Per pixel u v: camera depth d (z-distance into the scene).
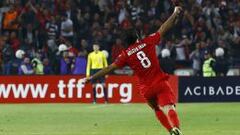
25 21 88.12
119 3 92.31
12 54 82.75
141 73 33.69
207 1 92.94
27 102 74.44
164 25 33.88
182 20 88.50
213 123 48.50
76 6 92.31
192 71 82.31
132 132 41.88
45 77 74.50
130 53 33.53
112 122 49.56
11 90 74.38
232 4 94.38
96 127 45.59
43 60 80.50
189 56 84.00
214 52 84.44
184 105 69.44
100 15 91.62
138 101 74.31
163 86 33.47
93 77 33.97
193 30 88.19
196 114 57.03
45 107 66.81
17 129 44.34
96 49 71.69
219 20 91.31
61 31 87.62
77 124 48.03
